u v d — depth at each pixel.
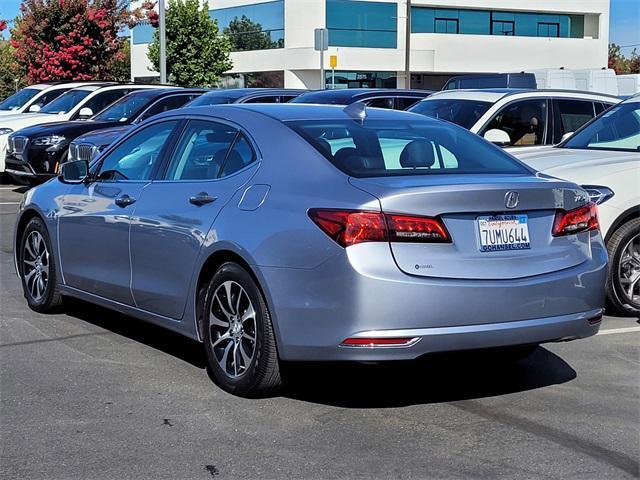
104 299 6.15
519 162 5.39
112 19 27.78
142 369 5.49
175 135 5.84
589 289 4.80
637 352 6.03
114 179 6.20
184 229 5.23
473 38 47.00
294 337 4.51
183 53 36.78
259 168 5.04
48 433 4.39
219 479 3.86
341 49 43.56
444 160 5.17
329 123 5.29
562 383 5.32
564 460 4.11
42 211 6.75
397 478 3.89
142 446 4.23
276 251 4.58
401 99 13.66
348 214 4.34
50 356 5.76
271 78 44.69
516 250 4.61
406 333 4.28
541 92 10.09
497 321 4.46
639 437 4.41
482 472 3.96
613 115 8.52
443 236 4.41
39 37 27.28
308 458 4.11
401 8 45.12
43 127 14.12
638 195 6.92
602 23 50.94
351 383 5.28
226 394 5.01
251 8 45.38
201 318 5.23
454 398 5.02
